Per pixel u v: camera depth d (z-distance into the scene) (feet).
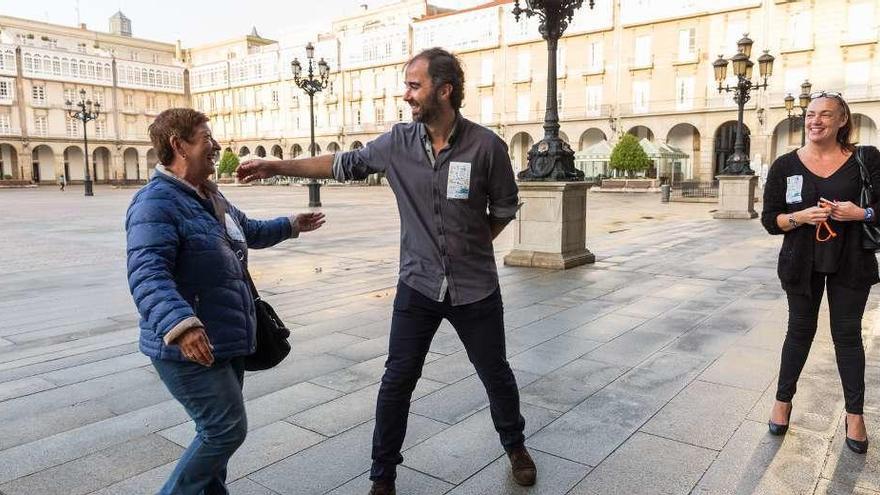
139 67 234.58
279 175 8.30
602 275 25.25
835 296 9.52
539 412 11.19
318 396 12.06
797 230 9.66
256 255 34.01
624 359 14.19
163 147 6.76
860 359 9.46
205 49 258.98
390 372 8.36
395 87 187.42
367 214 65.67
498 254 33.32
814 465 9.12
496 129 160.86
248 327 7.08
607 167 141.90
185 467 6.84
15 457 9.61
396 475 9.00
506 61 159.43
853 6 112.78
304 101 212.84
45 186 201.77
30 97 205.46
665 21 132.98
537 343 15.51
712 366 13.62
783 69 120.78
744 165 54.19
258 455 9.62
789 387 9.98
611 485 8.65
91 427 10.73
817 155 9.53
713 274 25.43
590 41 144.66
